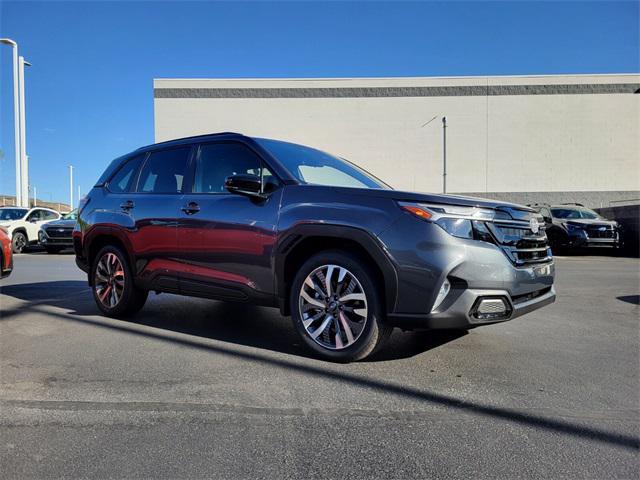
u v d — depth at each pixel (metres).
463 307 3.25
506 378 3.36
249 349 4.05
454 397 3.02
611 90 27.20
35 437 2.51
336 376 3.38
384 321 3.48
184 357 3.84
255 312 5.66
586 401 2.96
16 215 17.12
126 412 2.80
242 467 2.22
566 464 2.24
